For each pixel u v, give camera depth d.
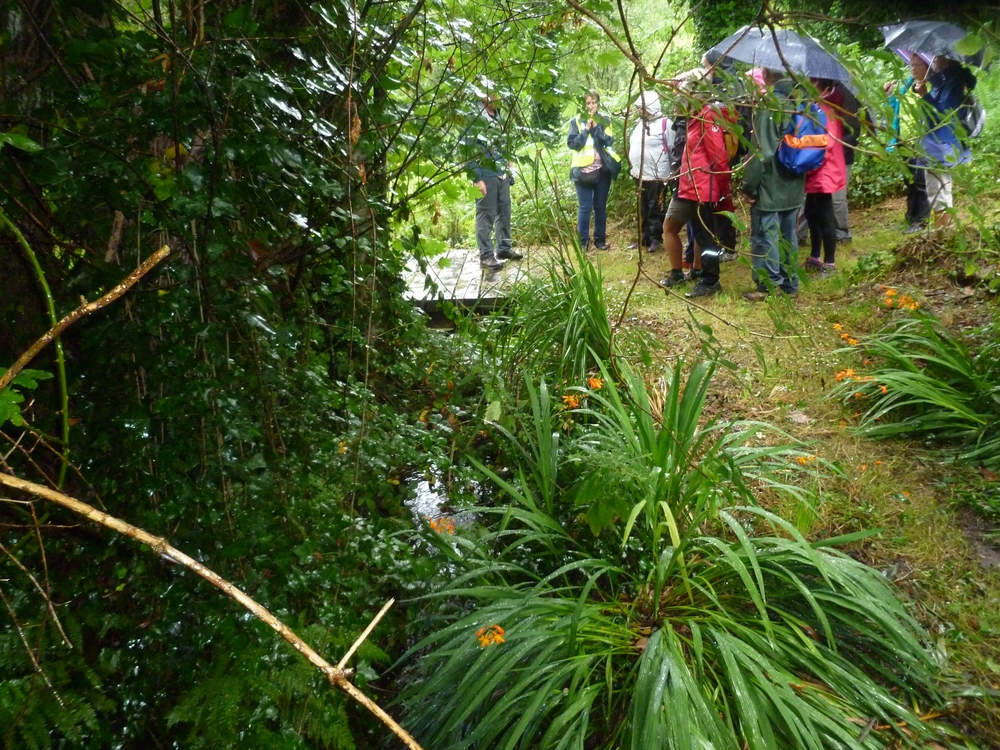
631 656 2.40
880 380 3.65
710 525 2.95
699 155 4.75
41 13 1.93
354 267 2.30
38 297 2.01
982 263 4.69
